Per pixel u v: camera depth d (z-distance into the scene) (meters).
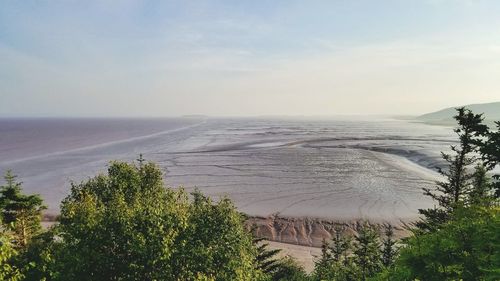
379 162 126.75
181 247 19.22
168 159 138.25
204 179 98.69
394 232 57.16
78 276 18.42
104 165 124.50
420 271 11.89
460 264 10.95
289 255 46.59
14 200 30.77
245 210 68.62
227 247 20.80
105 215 20.22
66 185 92.88
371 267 34.69
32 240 26.42
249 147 177.75
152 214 19.66
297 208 69.81
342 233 57.16
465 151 25.16
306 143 194.25
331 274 36.62
